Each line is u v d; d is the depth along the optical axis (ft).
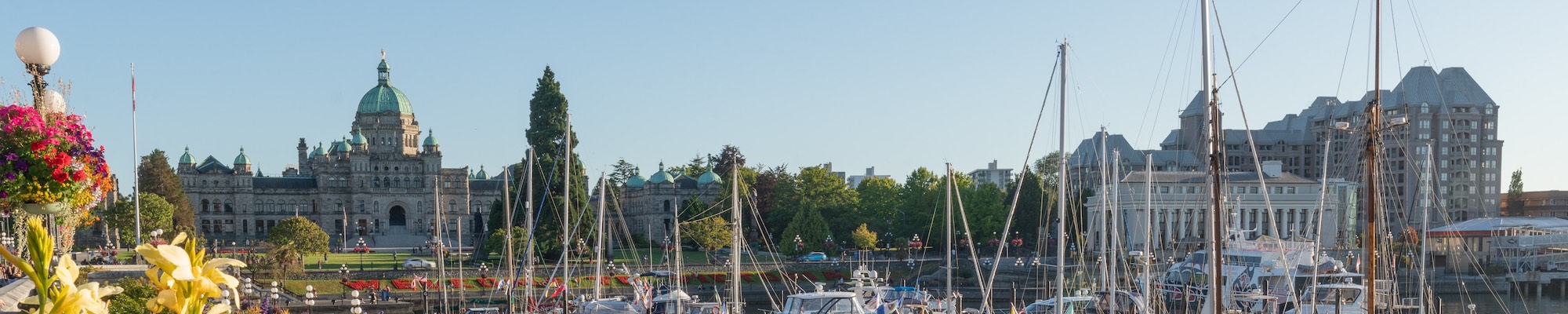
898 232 574.56
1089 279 333.01
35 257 21.99
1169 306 305.12
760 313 368.48
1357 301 260.21
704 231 510.58
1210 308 142.92
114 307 145.79
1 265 116.06
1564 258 477.36
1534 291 442.09
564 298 243.19
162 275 22.12
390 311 336.90
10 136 70.23
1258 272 286.25
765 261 467.11
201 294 22.79
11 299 83.71
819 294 200.03
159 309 22.49
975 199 525.75
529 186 297.12
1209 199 140.97
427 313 327.26
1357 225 512.22
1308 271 282.97
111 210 538.88
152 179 655.35
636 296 265.54
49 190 72.23
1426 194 281.33
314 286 364.17
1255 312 268.62
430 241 609.42
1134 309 258.78
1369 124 134.00
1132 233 507.71
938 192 529.45
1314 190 558.56
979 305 382.22
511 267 301.22
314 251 428.97
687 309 245.65
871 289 251.39
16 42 79.92
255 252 497.46
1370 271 133.28
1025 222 527.40
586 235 447.42
